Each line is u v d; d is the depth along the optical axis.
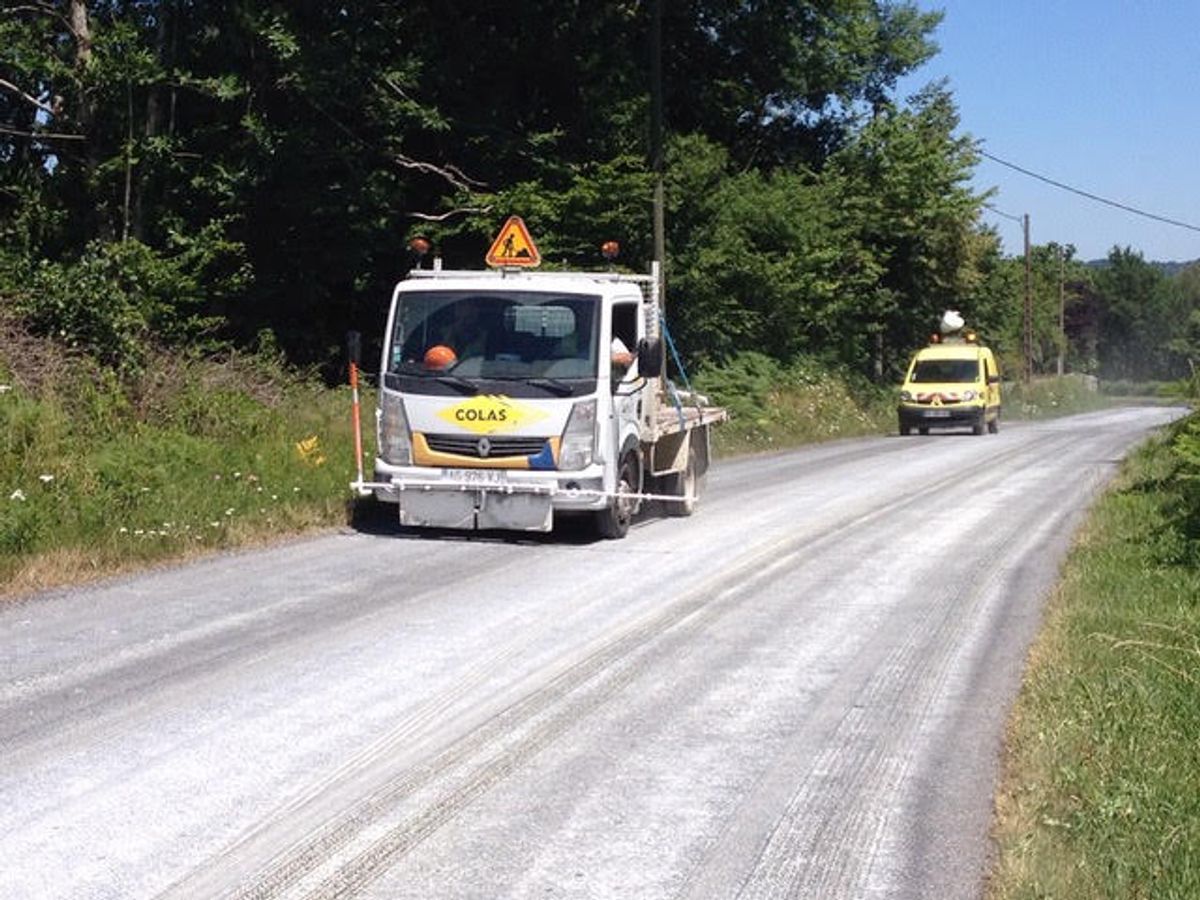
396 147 29.77
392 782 6.67
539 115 33.16
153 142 24.97
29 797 6.33
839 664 9.25
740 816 6.30
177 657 8.99
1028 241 68.25
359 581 11.88
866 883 5.55
